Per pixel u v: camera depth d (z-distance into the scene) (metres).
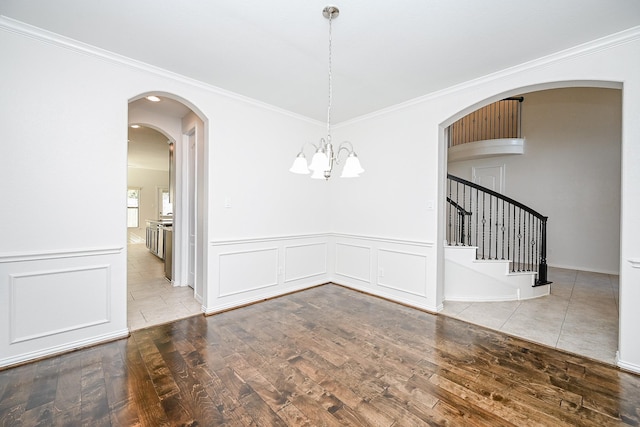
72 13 1.91
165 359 2.19
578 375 2.01
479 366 2.12
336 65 2.58
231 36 2.16
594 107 5.33
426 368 2.09
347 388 1.85
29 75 2.11
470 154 6.18
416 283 3.41
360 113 3.89
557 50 2.31
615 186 5.16
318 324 2.87
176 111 3.86
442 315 3.14
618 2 1.75
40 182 2.16
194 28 2.07
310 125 4.13
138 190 10.37
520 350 2.37
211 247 3.12
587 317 3.09
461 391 1.83
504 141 5.85
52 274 2.22
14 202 2.07
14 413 1.61
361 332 2.69
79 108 2.31
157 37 2.19
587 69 2.23
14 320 2.08
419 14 1.88
